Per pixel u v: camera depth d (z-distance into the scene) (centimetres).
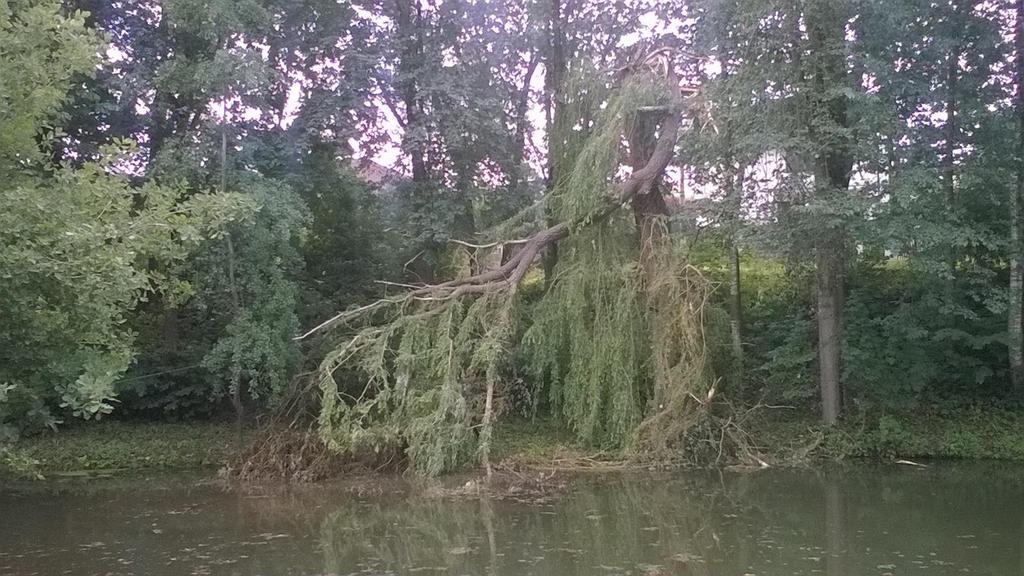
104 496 1198
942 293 1467
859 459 1452
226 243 1421
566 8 1892
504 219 1758
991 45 1371
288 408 1455
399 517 1033
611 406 1364
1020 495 1120
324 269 1895
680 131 1455
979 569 758
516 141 1906
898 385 1524
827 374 1543
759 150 1321
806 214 1334
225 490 1241
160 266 1163
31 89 838
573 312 1369
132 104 1527
